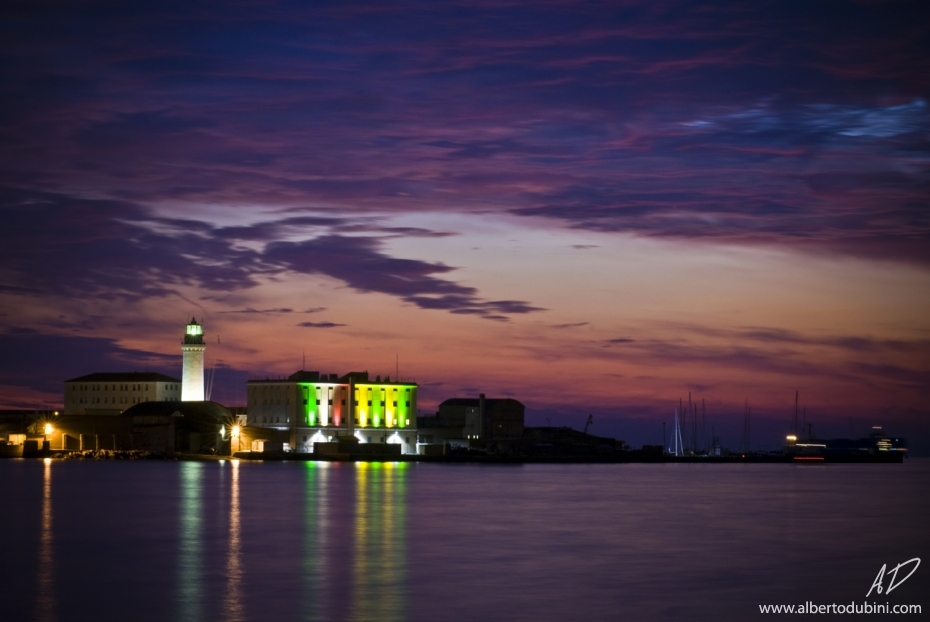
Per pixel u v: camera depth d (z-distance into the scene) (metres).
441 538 106.38
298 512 132.50
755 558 94.94
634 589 78.81
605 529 116.81
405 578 82.00
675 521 127.50
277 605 72.19
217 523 119.19
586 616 70.00
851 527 123.06
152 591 76.81
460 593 76.44
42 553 95.06
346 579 81.38
